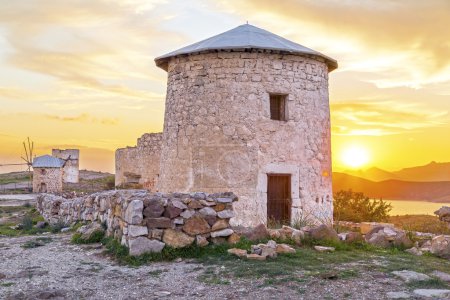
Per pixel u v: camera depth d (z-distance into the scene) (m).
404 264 8.20
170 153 16.20
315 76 16.23
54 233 14.20
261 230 9.74
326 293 6.48
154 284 7.08
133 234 8.59
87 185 59.00
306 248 9.45
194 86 15.63
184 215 8.92
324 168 16.30
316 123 16.11
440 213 12.27
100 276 7.60
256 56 15.32
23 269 8.15
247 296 6.41
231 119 15.11
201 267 7.98
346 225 16.66
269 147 15.13
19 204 36.88
